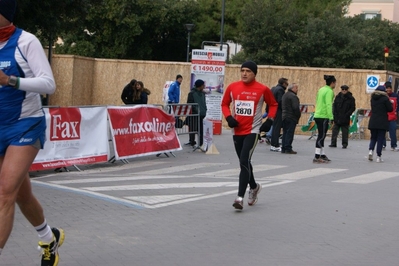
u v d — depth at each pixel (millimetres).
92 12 38094
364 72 23672
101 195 9344
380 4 47688
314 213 8539
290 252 6492
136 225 7457
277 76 24562
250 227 7559
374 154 17156
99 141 12852
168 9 39875
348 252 6602
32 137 4742
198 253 6316
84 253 6152
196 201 9141
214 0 41406
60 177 11438
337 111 18766
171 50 43469
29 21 15102
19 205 5102
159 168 13156
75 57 26953
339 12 36625
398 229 7781
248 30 35344
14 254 6012
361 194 10289
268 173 12609
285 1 35438
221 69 20984
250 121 8414
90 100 28031
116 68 27422
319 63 34281
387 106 15055
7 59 4613
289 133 16453
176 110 15992
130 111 13750
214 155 15727
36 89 4562
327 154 16781
